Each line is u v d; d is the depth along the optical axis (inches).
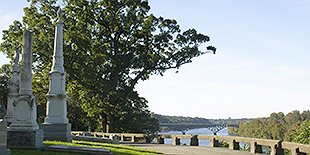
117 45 1908.2
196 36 1925.4
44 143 799.1
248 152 955.3
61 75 990.4
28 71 741.3
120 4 1930.4
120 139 1658.5
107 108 1830.7
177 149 1048.8
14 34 1845.5
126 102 1897.1
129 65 1891.0
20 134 703.7
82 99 1894.7
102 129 1974.7
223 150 1021.8
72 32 1808.6
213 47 1958.7
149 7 1940.2
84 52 1833.2
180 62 1921.8
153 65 1919.3
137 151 882.1
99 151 684.7
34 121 728.3
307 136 938.7
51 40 1785.2
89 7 1903.3
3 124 535.5
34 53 1790.1
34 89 1860.2
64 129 956.0
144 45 1929.1
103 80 1801.2
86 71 1763.0
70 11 1898.4
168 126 2760.8
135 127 2042.3
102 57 1828.2
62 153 672.4
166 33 1919.3
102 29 1929.1
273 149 839.7
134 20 1905.8
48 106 972.6
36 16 1856.5
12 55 1797.5
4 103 2288.4
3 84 2283.5
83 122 2368.4
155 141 1619.1
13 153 626.5
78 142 969.5
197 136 1280.8
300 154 751.1
